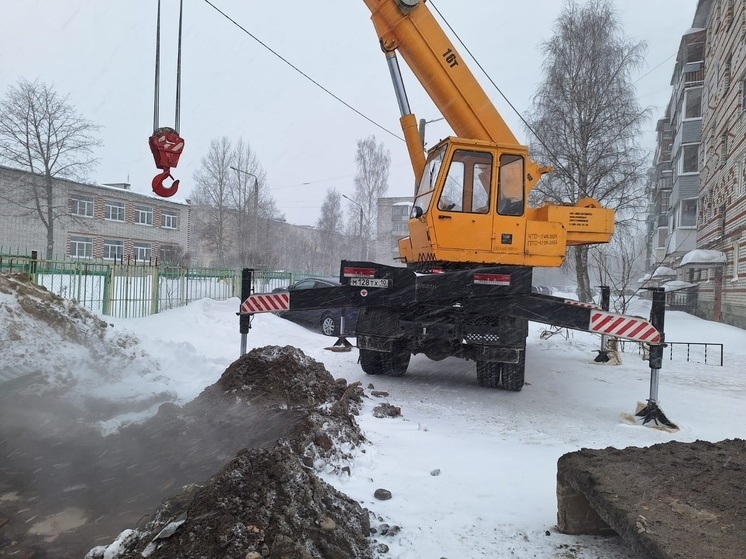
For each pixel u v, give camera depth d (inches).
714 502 105.3
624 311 553.0
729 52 820.6
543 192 921.5
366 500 137.6
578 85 938.7
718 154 878.4
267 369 217.0
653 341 226.7
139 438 179.9
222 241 1512.1
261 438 172.1
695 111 1088.8
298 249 2124.8
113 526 128.4
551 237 277.4
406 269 249.3
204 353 323.6
